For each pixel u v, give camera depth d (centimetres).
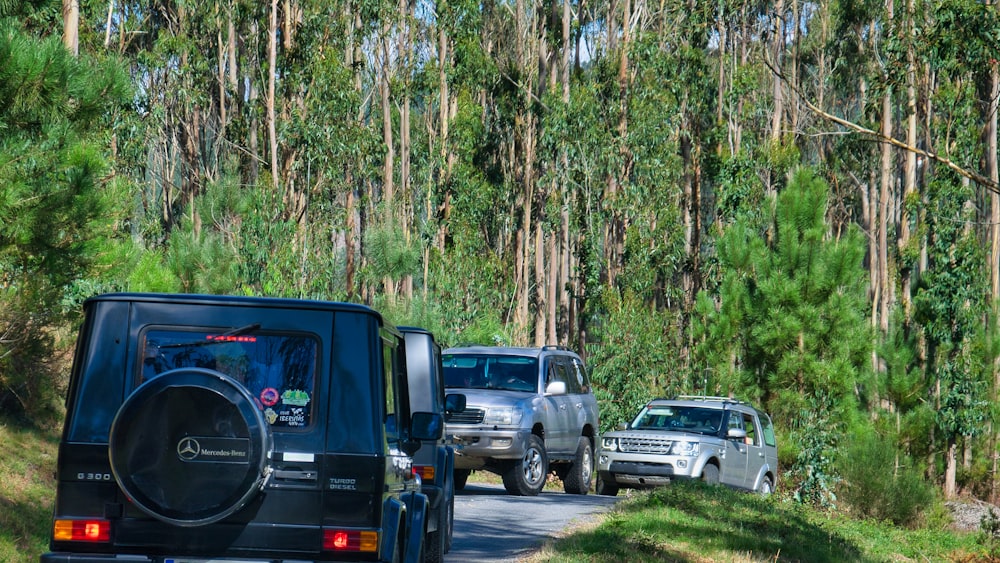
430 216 6694
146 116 5728
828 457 3362
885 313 7062
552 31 7488
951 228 4712
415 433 1090
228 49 6794
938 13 2739
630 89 6969
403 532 998
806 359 3469
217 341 890
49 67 1488
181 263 2947
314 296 3253
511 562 1457
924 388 4381
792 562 1644
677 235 6519
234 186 3353
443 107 7156
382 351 938
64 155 1583
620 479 2673
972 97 4747
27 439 2012
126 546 860
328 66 5334
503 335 4497
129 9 6328
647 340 4366
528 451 2411
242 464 832
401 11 6656
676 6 7019
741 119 6894
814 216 3606
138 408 826
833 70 7694
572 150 6762
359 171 5772
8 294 1650
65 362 1994
